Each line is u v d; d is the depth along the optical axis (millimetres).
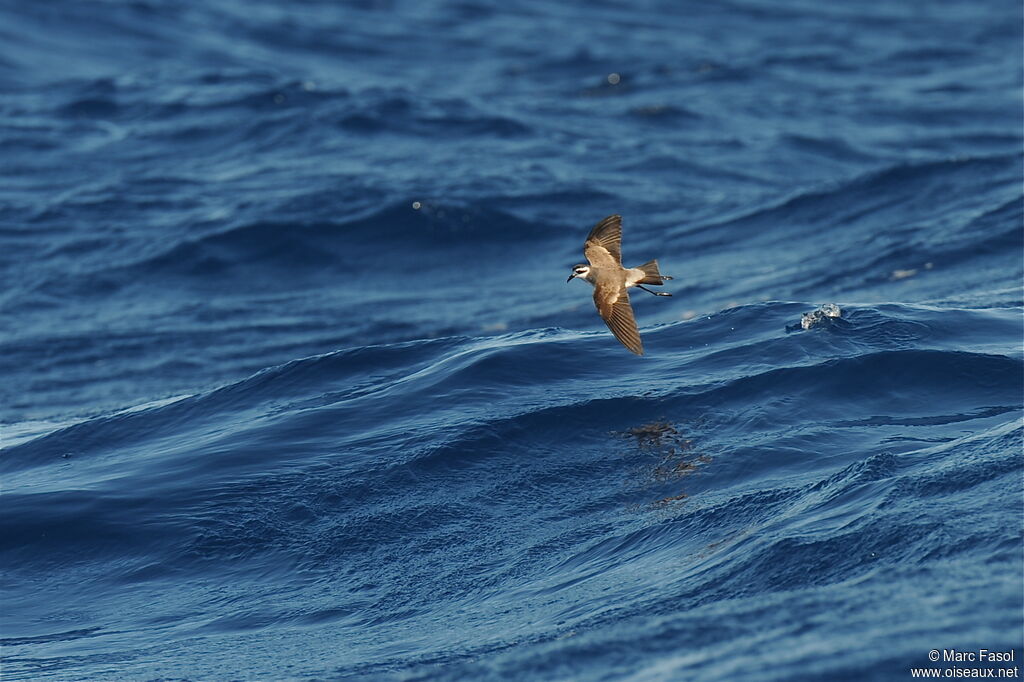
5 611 27500
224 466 32312
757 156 90312
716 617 18031
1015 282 51219
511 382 34875
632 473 29531
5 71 119062
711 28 154000
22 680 23859
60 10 140125
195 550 28906
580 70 127500
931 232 61094
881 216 66938
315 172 85500
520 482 30000
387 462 31406
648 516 27047
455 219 73938
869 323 35812
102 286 68750
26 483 33625
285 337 60094
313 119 98438
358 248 71812
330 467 31594
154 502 30938
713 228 70625
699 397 32562
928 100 107625
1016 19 153750
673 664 16547
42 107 105625
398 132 96500
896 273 56406
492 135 96125
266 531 29328
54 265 71500
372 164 87500
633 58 132500
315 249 71562
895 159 89625
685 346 36375
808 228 68000
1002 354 32875
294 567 27922
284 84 108312
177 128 98938
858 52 133375
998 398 31031
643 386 33688
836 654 15891
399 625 24266
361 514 29500
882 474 24047
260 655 23547
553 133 97000
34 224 77688
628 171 85750
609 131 98375
